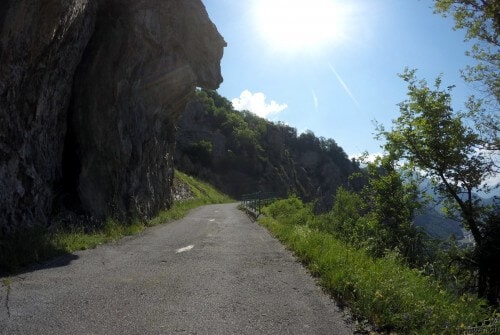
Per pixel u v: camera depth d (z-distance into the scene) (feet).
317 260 25.94
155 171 77.87
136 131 62.90
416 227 45.24
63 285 21.47
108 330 14.99
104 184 49.78
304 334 15.02
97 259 29.22
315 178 477.77
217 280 23.04
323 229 50.49
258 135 408.26
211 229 51.62
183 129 339.16
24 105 35.70
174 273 24.72
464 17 41.04
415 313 15.66
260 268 26.66
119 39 53.62
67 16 36.99
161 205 80.59
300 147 498.28
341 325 16.02
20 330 14.88
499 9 38.04
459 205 46.37
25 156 35.94
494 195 41.78
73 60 45.44
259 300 19.19
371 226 46.85
